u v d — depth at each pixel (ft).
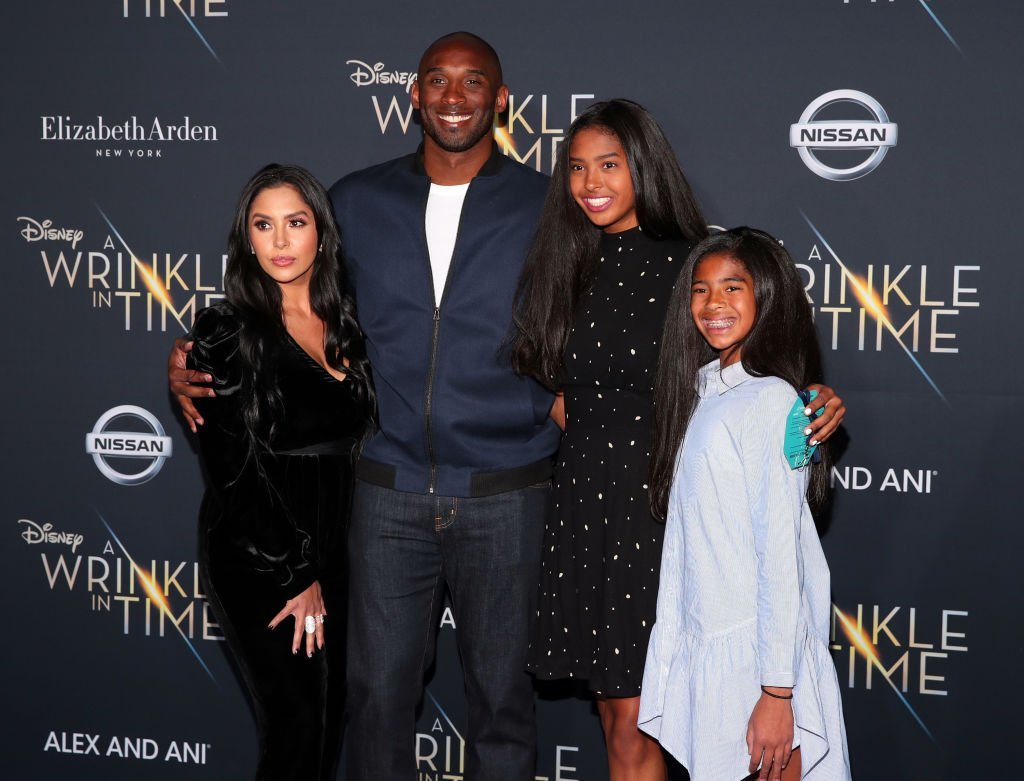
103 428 9.46
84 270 9.38
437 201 7.53
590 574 6.88
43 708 9.74
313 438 6.87
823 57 8.32
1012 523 8.35
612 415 6.87
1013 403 8.29
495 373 7.32
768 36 8.38
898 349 8.42
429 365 7.35
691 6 8.45
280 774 6.99
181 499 9.43
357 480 7.64
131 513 9.50
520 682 7.56
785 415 5.84
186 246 9.22
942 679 8.54
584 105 8.63
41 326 9.47
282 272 6.75
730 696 5.93
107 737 9.69
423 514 7.43
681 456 6.23
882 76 8.25
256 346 6.60
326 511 6.96
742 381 6.09
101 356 9.42
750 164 8.48
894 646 8.59
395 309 7.37
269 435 6.67
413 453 7.44
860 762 8.71
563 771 9.18
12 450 9.59
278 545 6.75
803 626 6.00
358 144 8.91
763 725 5.83
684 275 6.34
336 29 8.87
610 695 6.77
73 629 9.66
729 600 5.96
